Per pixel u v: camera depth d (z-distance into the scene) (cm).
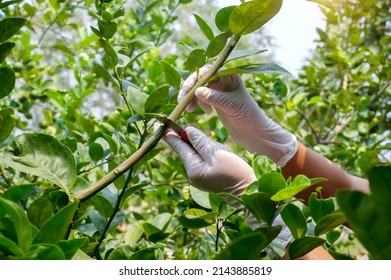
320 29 250
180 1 205
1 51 91
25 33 199
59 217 68
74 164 94
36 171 91
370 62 231
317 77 260
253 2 88
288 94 219
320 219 82
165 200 180
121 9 118
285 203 83
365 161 167
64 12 202
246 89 127
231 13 97
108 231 118
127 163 93
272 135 131
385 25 281
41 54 205
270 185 81
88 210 112
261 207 81
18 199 70
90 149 128
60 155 94
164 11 218
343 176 141
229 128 133
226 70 97
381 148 217
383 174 49
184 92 120
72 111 176
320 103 243
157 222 123
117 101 232
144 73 205
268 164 87
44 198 86
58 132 185
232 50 97
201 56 103
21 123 195
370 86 245
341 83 253
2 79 90
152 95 99
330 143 223
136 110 103
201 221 110
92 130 167
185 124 215
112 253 94
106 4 122
